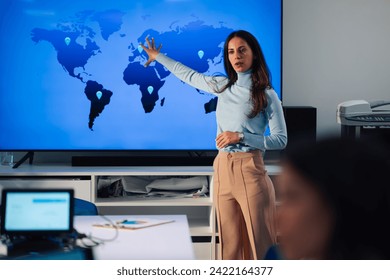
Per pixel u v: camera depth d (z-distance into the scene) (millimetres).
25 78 5070
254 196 3920
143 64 5090
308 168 936
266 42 5086
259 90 3941
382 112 4770
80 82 5086
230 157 3941
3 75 5062
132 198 4977
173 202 4816
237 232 4086
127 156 5117
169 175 4820
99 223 2992
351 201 921
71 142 5109
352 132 4707
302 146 955
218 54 5117
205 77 4344
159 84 5098
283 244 975
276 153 5223
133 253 2400
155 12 5086
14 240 2551
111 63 5086
